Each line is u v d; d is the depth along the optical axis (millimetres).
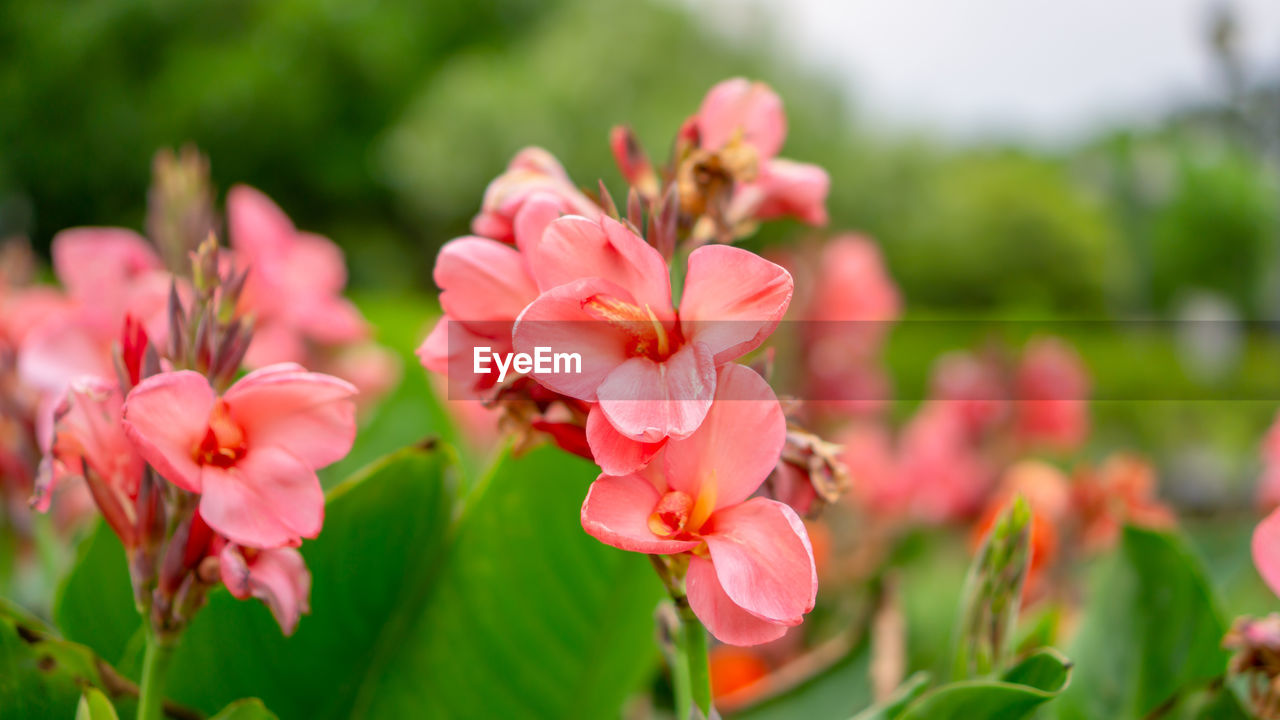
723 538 769
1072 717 985
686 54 18359
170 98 18922
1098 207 19984
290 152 19750
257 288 1049
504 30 22203
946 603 1646
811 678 1039
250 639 905
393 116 20531
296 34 20078
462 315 833
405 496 915
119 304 970
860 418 1839
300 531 791
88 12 19484
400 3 21688
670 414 768
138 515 802
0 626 833
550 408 840
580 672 946
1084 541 1434
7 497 1100
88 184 18938
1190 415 3182
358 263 18922
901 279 19547
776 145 907
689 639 802
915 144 20391
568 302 779
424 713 940
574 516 933
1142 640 982
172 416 783
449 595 936
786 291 777
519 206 852
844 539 1891
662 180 894
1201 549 1438
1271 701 869
